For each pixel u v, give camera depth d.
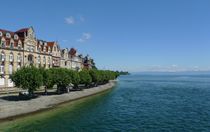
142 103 76.00
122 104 73.44
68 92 83.50
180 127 44.41
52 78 75.38
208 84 187.75
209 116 54.69
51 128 43.06
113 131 41.56
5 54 89.94
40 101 61.62
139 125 45.94
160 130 42.31
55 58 125.75
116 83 192.25
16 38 97.06
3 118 45.84
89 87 110.75
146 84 186.38
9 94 73.69
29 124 45.38
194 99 86.94
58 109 61.75
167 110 63.09
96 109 63.56
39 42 112.19
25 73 65.19
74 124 46.28
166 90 127.62
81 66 180.12
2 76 88.31
